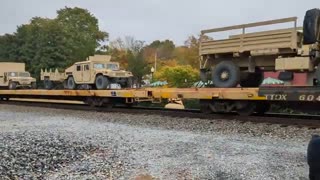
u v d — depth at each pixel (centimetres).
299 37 1162
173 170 650
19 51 5622
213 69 1418
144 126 1214
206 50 1404
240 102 1316
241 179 596
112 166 680
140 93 1628
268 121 1202
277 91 1168
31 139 953
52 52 5256
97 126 1220
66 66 5281
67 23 6481
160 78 4075
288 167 661
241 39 1284
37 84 3259
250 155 756
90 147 851
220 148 828
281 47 1175
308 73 1163
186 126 1177
